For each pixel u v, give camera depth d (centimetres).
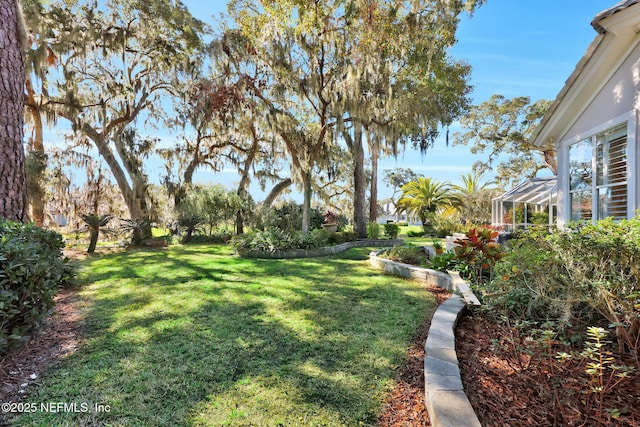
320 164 1087
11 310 232
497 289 294
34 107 1012
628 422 154
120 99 1172
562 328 221
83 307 369
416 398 188
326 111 983
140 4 1020
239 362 233
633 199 373
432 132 1022
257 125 1255
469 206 1977
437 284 472
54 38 995
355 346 258
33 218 927
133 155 1228
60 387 202
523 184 1306
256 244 830
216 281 507
